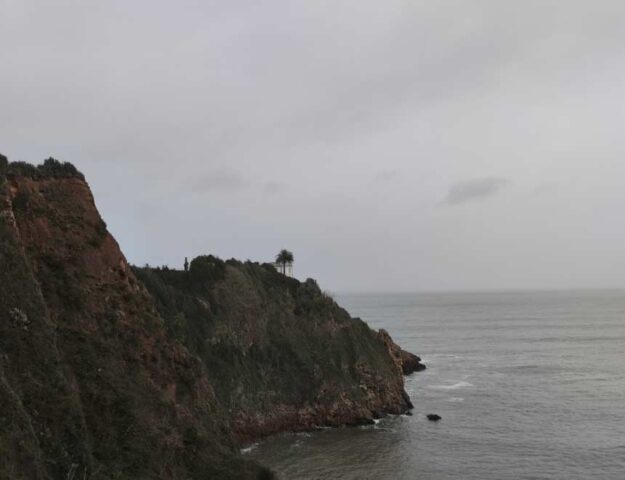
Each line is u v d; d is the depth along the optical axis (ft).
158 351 133.28
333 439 221.05
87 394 103.55
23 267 102.53
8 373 85.05
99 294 124.77
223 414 153.07
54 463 82.64
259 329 266.98
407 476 174.09
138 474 99.50
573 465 182.60
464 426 234.17
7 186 115.55
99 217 137.28
